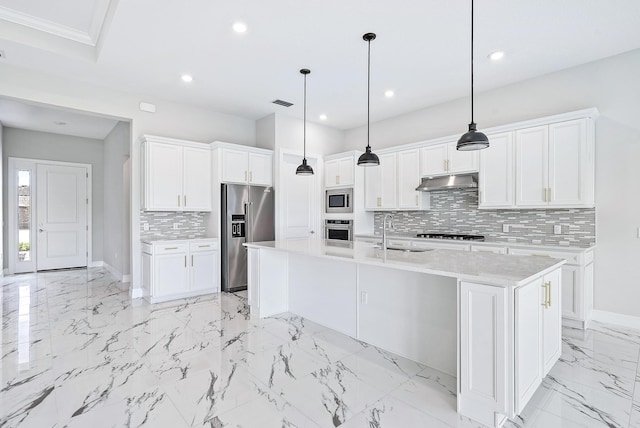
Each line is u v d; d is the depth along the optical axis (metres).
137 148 4.49
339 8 2.59
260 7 2.58
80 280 5.66
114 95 4.29
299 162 5.61
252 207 5.03
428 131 4.99
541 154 3.59
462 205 4.62
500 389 1.74
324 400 2.03
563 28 2.86
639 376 2.32
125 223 5.54
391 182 5.11
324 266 3.32
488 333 1.78
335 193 5.71
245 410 1.92
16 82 3.62
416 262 2.25
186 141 4.66
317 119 5.64
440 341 2.40
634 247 3.27
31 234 6.48
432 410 1.93
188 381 2.25
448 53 3.32
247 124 5.66
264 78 3.94
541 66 3.60
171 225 4.84
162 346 2.84
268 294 3.64
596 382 2.24
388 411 1.92
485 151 4.02
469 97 4.54
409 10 2.61
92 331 3.20
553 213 3.78
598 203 3.46
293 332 3.16
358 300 2.98
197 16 2.70
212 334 3.12
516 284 1.68
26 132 6.44
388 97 4.57
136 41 3.09
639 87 3.24
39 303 4.21
